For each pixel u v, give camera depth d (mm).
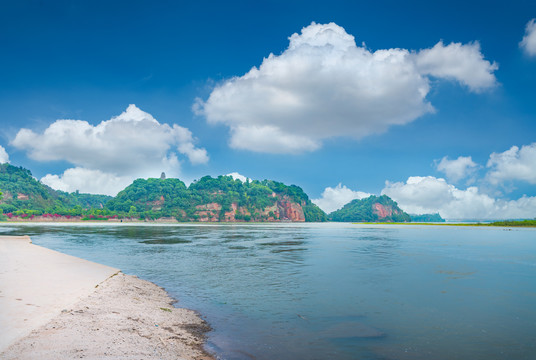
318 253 41875
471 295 19172
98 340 10109
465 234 94625
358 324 13906
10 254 30578
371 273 26688
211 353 10500
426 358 10453
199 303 17125
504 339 12180
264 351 10852
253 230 123312
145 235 80938
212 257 37094
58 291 15938
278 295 19000
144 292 18750
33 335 9938
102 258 35625
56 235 78812
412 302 17547
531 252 43500
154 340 10930
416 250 46000
